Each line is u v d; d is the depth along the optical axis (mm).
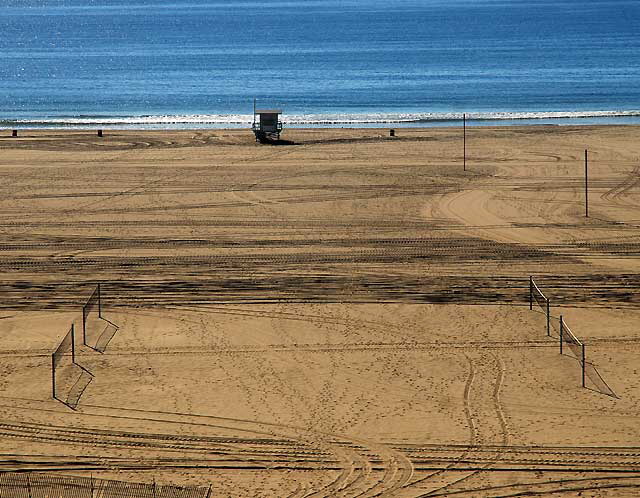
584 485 50281
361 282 82500
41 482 50344
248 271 85688
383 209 106750
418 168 128500
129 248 92812
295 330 71750
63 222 102188
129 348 68375
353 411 58625
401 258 89188
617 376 63281
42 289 81000
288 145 148875
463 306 76500
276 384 62500
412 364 65562
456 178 121938
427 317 74188
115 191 116188
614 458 52875
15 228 99875
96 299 78625
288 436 55562
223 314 75125
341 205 108562
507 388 61750
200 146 148500
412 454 53469
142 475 51219
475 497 49250
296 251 91562
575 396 60500
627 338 69688
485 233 97125
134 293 80000
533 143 147750
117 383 62594
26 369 64625
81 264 87812
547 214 103750
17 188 118000
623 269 85500
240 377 63562
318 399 60281
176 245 93750
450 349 68062
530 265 86875
